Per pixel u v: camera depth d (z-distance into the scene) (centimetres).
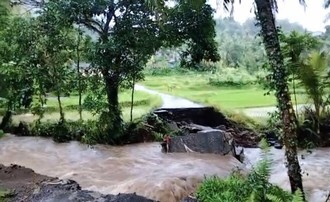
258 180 515
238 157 1030
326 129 1212
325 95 1281
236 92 2261
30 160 997
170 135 1198
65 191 567
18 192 585
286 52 1205
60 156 1038
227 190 527
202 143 1053
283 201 492
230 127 1366
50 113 1501
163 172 859
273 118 1242
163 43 1224
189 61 1270
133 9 1158
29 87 1295
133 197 541
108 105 1225
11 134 1309
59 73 1252
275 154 1035
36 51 1232
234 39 3356
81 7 1152
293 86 1270
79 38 1230
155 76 2984
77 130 1227
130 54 1173
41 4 1273
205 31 1211
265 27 638
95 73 1216
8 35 1255
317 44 1234
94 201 531
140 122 1266
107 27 1191
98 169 911
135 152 1075
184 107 1514
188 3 1156
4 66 1248
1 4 1321
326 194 764
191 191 744
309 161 1015
